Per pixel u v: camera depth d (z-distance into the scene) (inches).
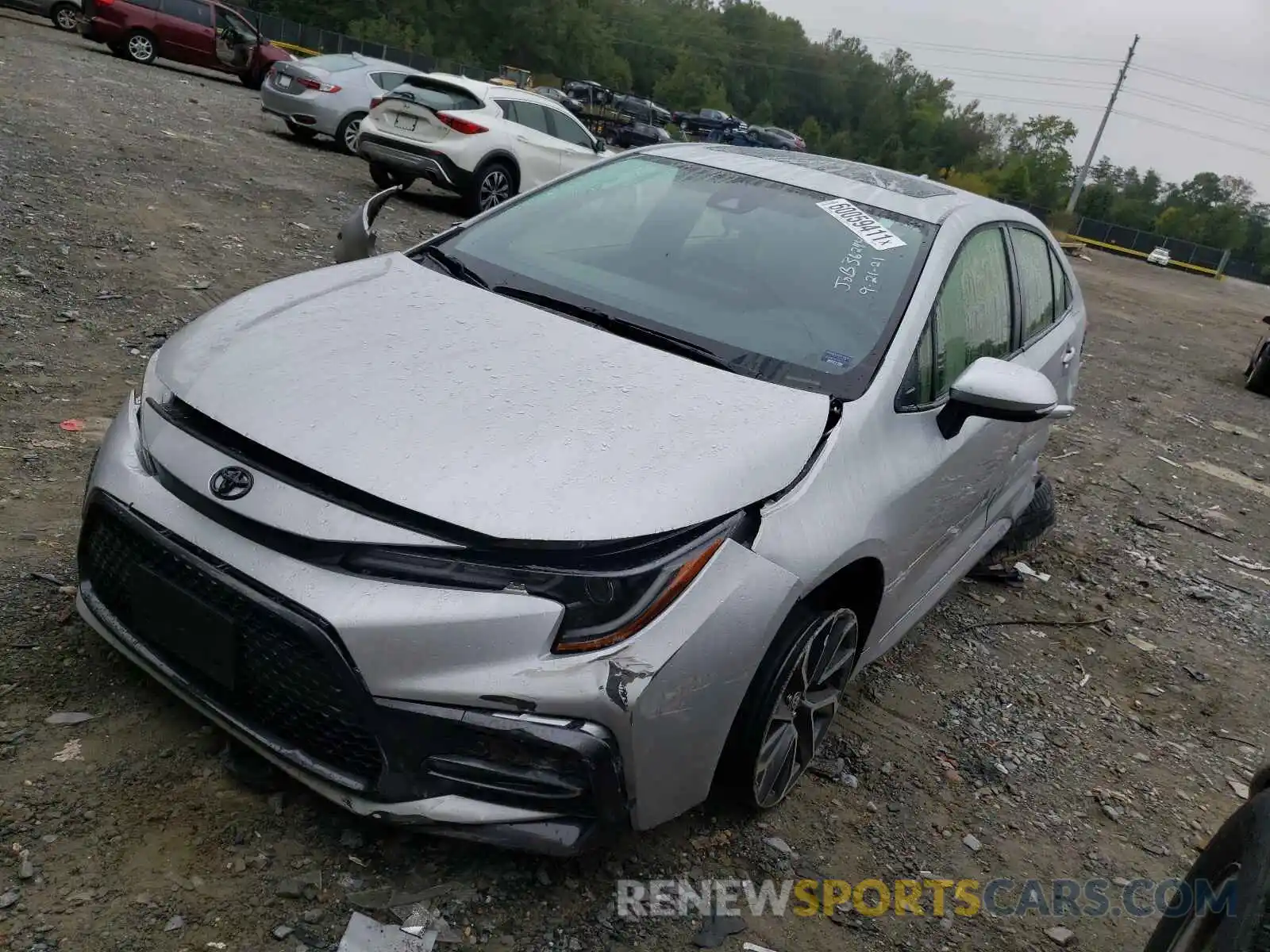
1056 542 239.9
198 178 366.6
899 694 152.7
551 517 84.6
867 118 5270.7
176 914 83.5
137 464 96.1
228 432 93.3
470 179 462.9
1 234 247.8
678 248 133.0
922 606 144.6
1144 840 131.8
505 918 90.6
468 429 91.6
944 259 132.6
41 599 119.1
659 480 90.0
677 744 89.4
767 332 119.1
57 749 97.2
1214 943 75.0
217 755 100.5
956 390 120.1
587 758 83.0
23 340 197.2
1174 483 315.0
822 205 140.1
